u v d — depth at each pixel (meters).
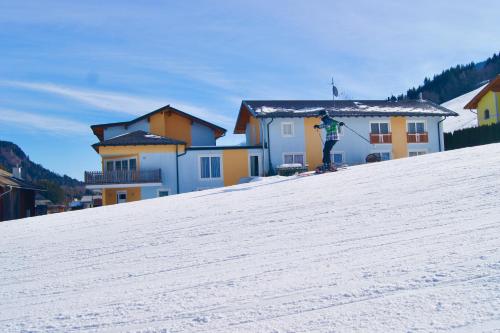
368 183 10.78
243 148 35.56
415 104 42.66
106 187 32.38
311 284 4.06
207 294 4.16
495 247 4.31
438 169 11.22
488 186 7.69
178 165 34.28
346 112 37.47
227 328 3.33
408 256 4.48
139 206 13.73
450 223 5.64
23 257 7.16
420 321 3.04
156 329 3.48
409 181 9.93
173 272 5.16
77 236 8.69
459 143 40.78
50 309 4.31
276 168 33.97
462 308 3.14
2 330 3.86
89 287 4.96
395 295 3.53
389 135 38.81
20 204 36.53
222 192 14.87
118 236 8.07
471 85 130.38
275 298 3.82
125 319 3.77
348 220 6.80
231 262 5.26
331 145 16.78
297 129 36.69
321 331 3.09
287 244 5.82
